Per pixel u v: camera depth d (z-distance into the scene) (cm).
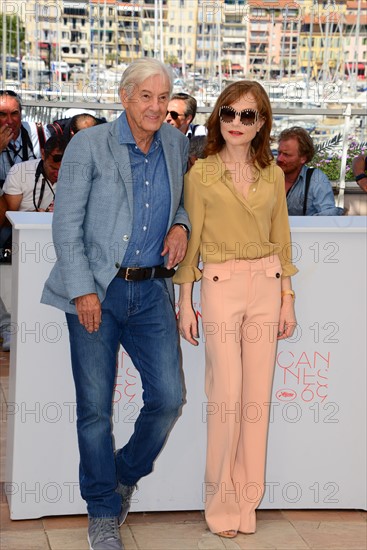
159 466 301
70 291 249
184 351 295
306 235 294
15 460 290
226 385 275
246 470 290
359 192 652
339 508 313
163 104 251
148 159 260
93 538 270
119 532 275
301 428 306
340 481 311
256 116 261
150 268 262
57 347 285
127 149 257
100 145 255
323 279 298
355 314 301
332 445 308
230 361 273
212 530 289
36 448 290
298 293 297
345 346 303
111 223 255
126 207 256
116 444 297
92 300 252
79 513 298
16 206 502
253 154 271
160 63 250
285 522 303
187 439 300
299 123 737
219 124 269
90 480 269
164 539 285
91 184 255
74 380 268
